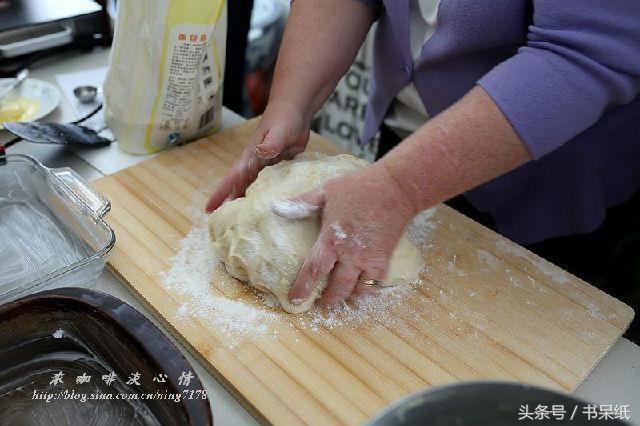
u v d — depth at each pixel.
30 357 0.60
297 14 0.93
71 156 0.99
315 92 0.91
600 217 1.00
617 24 0.62
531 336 0.72
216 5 0.86
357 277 0.71
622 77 0.65
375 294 0.76
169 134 0.98
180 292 0.74
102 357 0.60
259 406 0.62
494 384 0.43
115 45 0.89
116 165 0.98
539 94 0.63
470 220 0.89
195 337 0.68
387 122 1.13
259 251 0.73
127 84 0.91
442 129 0.65
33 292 0.65
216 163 0.98
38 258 0.76
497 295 0.77
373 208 0.67
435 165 0.65
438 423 0.42
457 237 0.86
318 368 0.66
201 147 1.01
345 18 0.92
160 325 0.72
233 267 0.75
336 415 0.62
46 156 0.98
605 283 1.08
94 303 0.57
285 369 0.66
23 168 0.83
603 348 0.71
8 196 0.84
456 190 0.67
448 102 0.93
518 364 0.69
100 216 0.76
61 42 1.22
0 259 0.75
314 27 0.91
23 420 0.56
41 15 1.18
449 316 0.74
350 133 1.72
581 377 0.68
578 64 0.64
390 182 0.66
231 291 0.75
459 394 0.43
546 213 1.01
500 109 0.63
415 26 0.91
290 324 0.71
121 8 0.86
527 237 1.03
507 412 0.43
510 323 0.73
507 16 0.78
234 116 1.13
